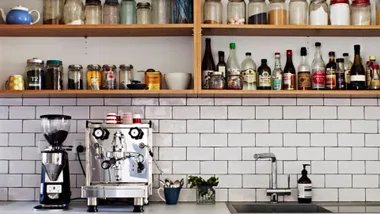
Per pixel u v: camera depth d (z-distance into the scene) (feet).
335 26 10.14
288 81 10.60
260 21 10.43
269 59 11.06
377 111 11.03
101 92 10.03
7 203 10.48
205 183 10.37
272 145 10.97
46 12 10.52
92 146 9.89
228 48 11.06
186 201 10.84
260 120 11.01
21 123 11.00
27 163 10.94
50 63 10.53
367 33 10.75
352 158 10.96
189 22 10.41
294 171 10.93
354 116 11.02
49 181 9.73
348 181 10.91
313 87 10.58
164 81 10.97
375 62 10.90
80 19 10.48
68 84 10.66
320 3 10.39
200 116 11.02
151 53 11.07
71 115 11.01
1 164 10.93
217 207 9.89
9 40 11.07
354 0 10.57
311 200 10.69
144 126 10.02
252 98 11.03
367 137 10.99
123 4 10.58
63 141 10.31
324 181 10.91
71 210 9.48
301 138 10.98
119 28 10.18
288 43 11.09
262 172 10.92
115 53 11.07
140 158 9.87
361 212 9.29
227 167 10.93
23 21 10.22
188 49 11.09
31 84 10.37
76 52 11.06
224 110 11.03
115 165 9.79
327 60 11.03
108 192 9.33
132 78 10.90
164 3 10.58
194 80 10.01
